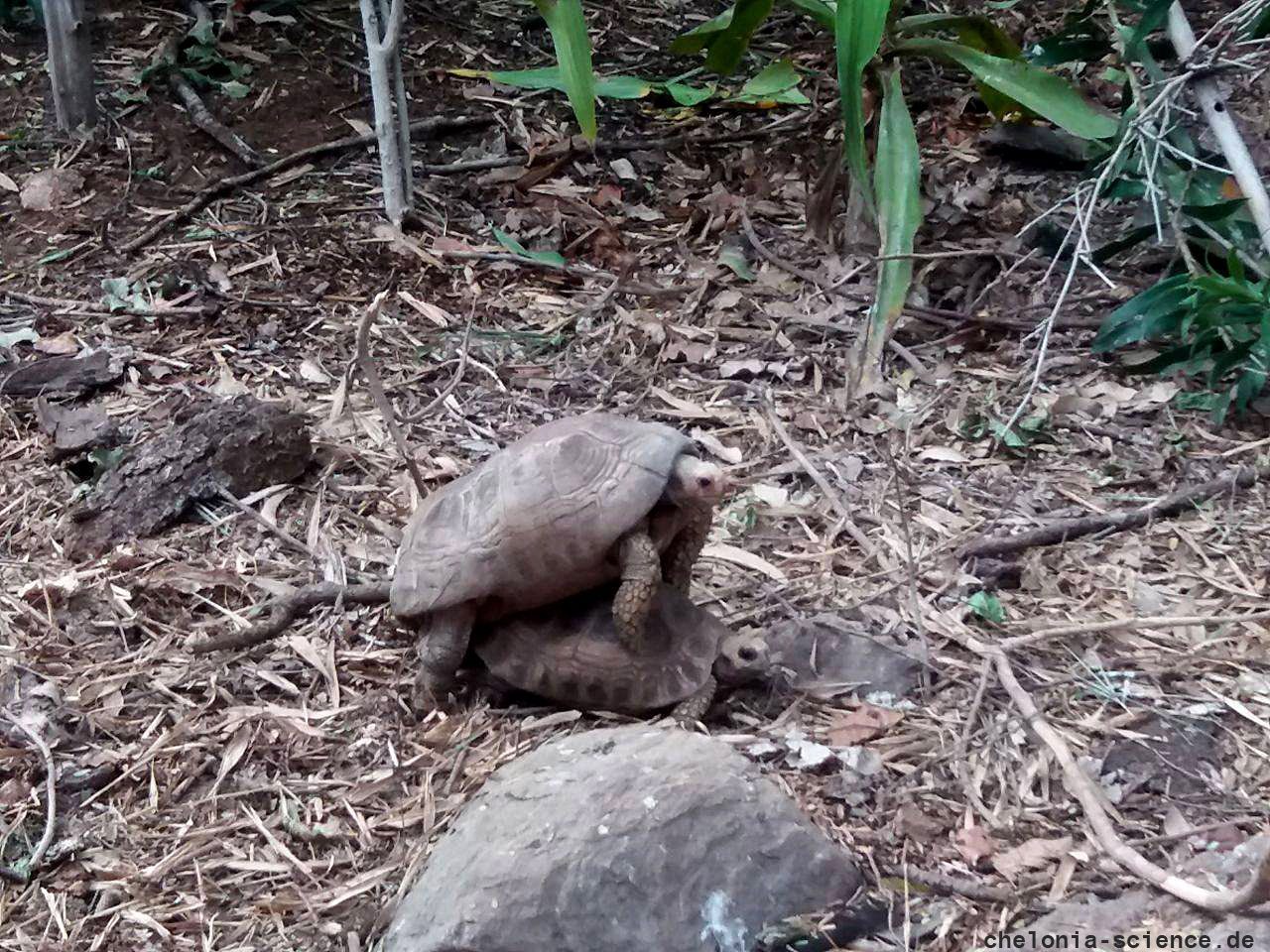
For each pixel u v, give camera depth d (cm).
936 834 284
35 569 336
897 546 344
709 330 416
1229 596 333
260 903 275
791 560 340
